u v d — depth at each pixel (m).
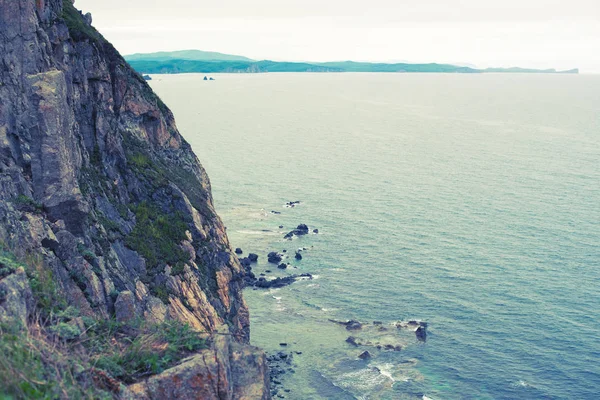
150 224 48.38
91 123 44.56
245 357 18.02
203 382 16.39
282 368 74.81
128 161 52.22
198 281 50.81
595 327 84.06
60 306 19.31
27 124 29.30
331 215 139.50
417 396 69.50
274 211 143.12
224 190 163.12
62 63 39.16
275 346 80.50
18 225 25.52
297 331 84.75
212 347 17.42
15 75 30.48
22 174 28.72
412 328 85.19
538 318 86.75
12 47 31.08
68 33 41.50
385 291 97.25
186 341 17.62
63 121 30.34
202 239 55.72
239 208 145.38
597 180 176.12
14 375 12.84
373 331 84.50
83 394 14.17
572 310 89.19
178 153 66.69
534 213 140.00
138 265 42.78
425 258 110.88
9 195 26.91
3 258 18.20
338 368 75.31
